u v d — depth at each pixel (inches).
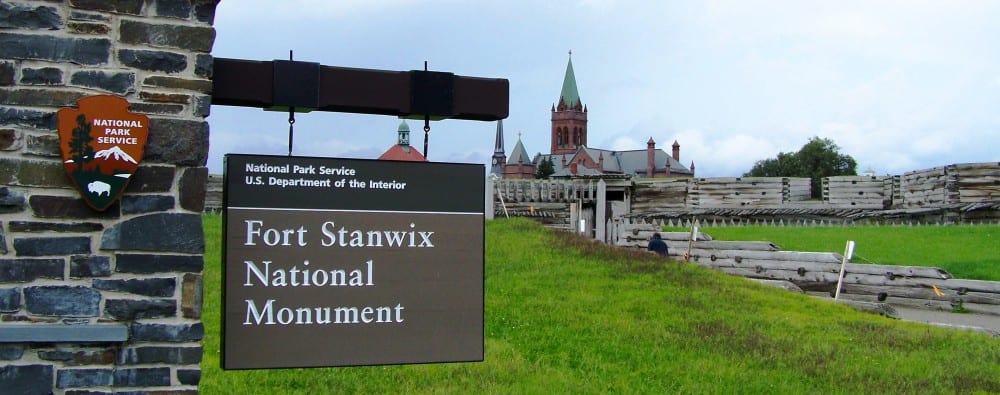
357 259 317.4
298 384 458.0
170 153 288.2
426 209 325.4
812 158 4584.2
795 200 1803.6
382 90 322.3
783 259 960.9
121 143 280.5
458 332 327.6
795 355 557.6
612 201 1771.7
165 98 288.0
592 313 657.0
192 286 290.8
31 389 280.1
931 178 1489.9
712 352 558.9
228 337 303.6
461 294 328.5
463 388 458.9
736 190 1769.2
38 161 278.7
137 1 287.0
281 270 309.4
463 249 329.4
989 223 1245.1
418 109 325.7
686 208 1770.4
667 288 762.8
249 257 306.3
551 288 743.7
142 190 286.7
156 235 287.4
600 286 760.3
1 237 276.7
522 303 680.4
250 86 308.2
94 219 283.1
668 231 1174.3
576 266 837.8
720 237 1126.4
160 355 288.4
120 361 286.4
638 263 863.1
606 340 578.2
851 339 613.0
